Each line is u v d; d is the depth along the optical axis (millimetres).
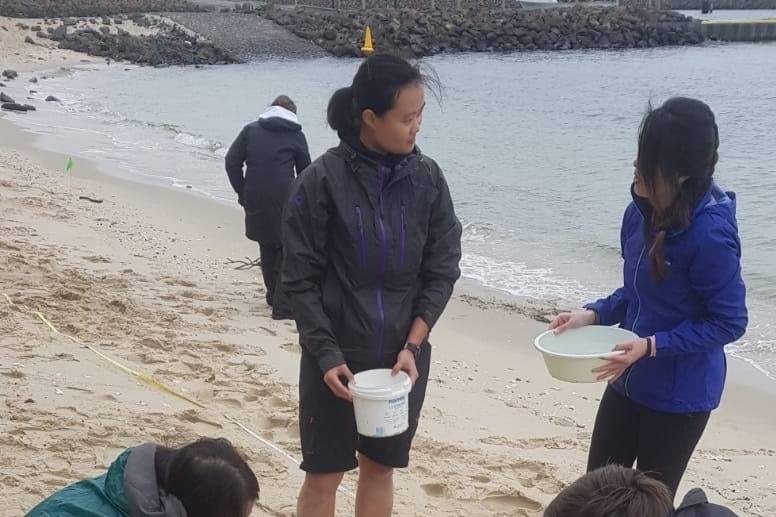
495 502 4758
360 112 3166
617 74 43938
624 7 67750
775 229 13258
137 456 2498
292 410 5598
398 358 3305
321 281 3354
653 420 3451
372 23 59312
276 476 4648
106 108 29078
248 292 8891
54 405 5086
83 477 4281
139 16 60438
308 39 58250
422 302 3379
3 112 25594
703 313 3330
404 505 4582
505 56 56031
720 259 3188
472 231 13266
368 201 3242
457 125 26859
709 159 3133
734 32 66938
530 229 13367
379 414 3119
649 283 3377
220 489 2383
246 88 37188
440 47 59125
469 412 6234
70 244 9984
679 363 3367
